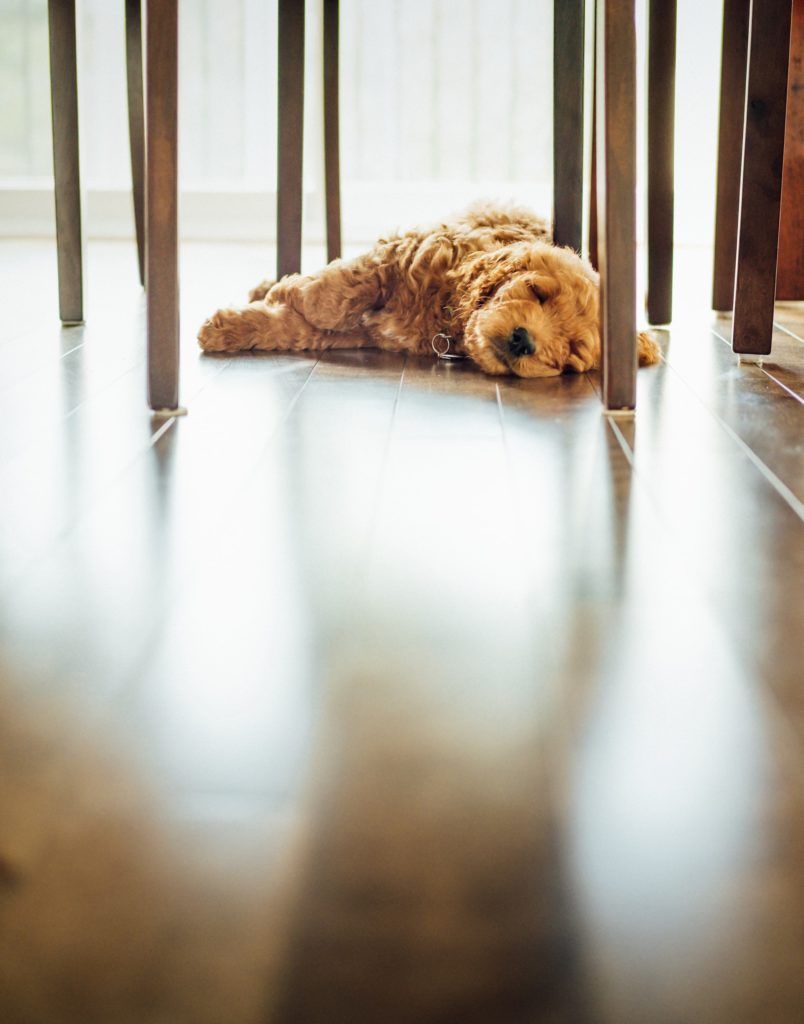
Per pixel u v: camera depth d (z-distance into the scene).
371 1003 0.44
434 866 0.52
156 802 0.57
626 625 0.77
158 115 1.29
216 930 0.48
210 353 1.76
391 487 1.07
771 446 1.22
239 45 3.64
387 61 3.61
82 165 1.93
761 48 1.54
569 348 1.60
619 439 1.24
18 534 0.93
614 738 0.63
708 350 1.80
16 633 0.75
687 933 0.48
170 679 0.69
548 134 3.65
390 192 3.67
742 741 0.63
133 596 0.81
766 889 0.50
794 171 2.28
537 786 0.58
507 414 1.36
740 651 0.74
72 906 0.49
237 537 0.94
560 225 1.87
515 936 0.47
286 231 2.12
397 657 0.72
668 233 2.02
